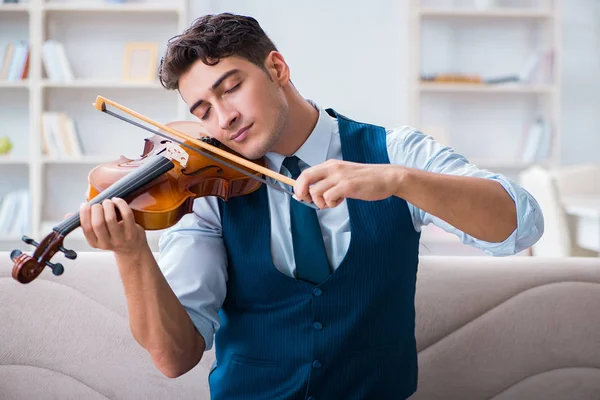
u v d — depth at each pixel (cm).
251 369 129
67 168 498
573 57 530
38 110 472
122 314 157
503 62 524
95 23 494
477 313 160
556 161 500
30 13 472
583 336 160
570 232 350
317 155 134
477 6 507
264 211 131
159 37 499
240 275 131
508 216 116
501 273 162
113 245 106
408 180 108
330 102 521
